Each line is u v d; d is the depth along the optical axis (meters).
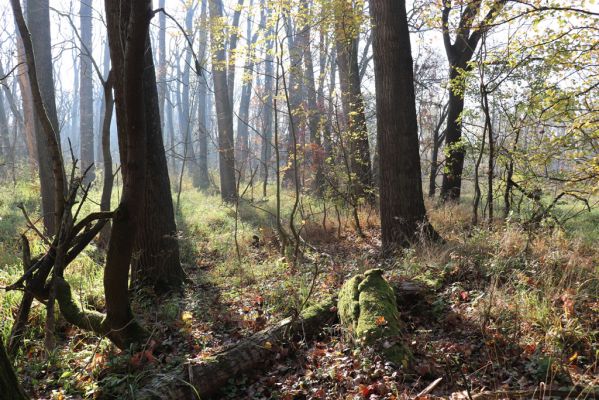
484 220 9.34
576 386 3.82
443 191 14.11
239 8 9.94
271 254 9.65
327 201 13.22
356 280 5.45
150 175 7.32
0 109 28.00
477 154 11.55
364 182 14.09
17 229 10.47
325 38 13.05
